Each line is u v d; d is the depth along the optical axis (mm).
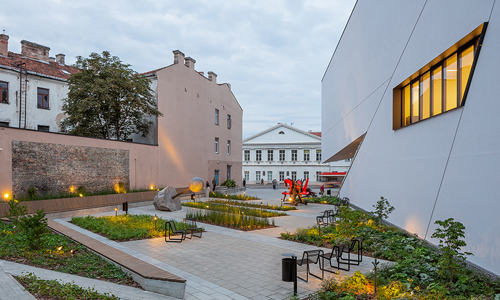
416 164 11578
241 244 10508
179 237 11375
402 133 12992
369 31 17656
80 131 22125
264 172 62156
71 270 7016
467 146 8406
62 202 16031
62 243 9266
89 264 7613
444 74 10359
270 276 7348
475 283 6262
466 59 9102
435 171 10133
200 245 10305
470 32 8375
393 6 14062
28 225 8438
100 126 23359
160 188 24875
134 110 23281
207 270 7750
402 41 13078
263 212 17703
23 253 7961
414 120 12672
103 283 6363
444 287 6078
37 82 24828
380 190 15672
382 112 15484
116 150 21422
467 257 8117
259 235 11992
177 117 27812
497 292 6094
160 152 25422
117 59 22844
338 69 25781
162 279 6133
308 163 60250
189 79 29984
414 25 11922
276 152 61781
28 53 26812
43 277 6188
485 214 7523
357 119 20219
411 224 11828
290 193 23531
